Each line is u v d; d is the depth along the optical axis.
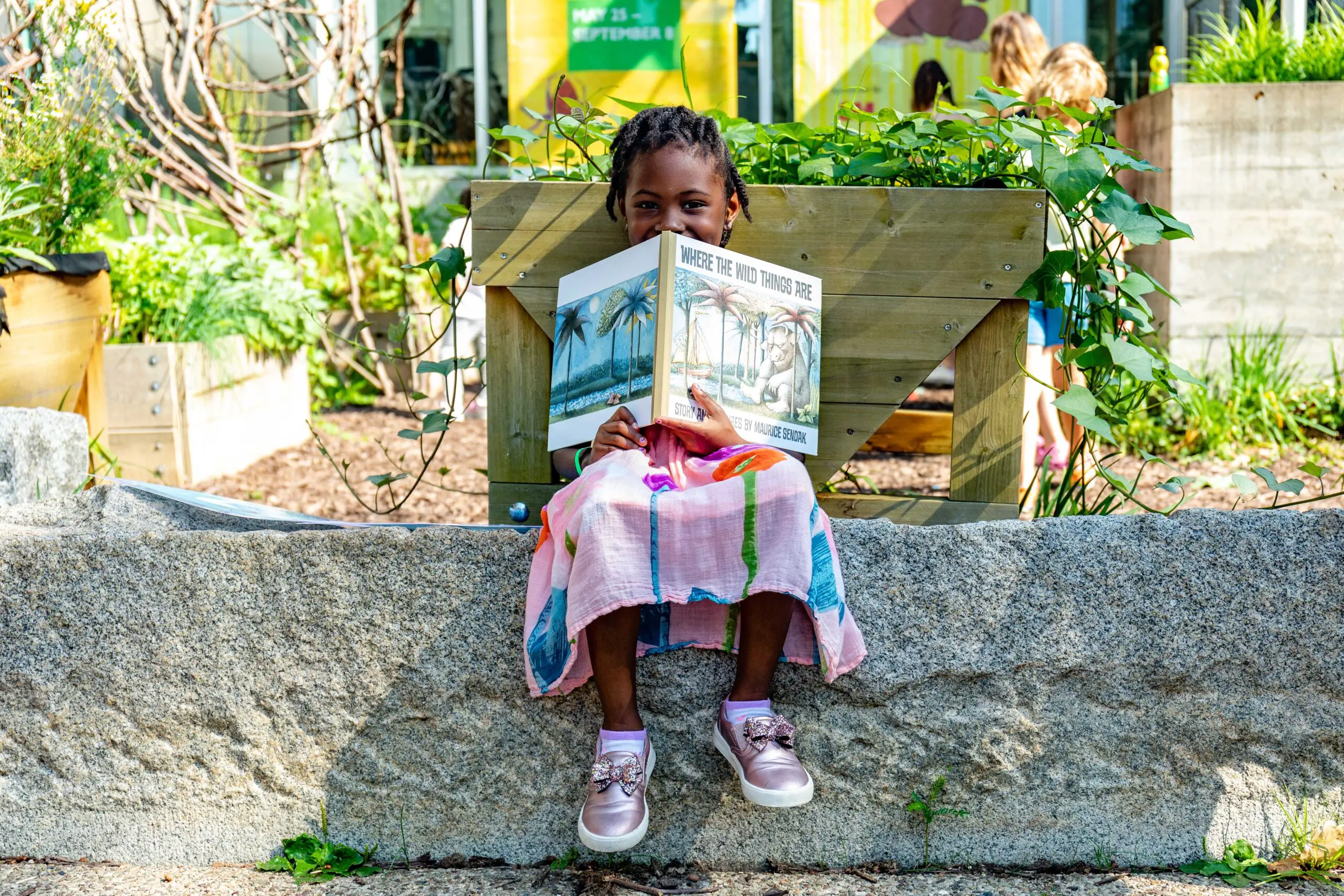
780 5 7.77
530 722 2.32
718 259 2.37
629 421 2.33
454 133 8.31
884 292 2.54
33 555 2.34
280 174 8.00
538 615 2.23
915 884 2.26
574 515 2.19
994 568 2.27
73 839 2.39
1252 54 6.27
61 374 3.80
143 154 6.36
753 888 2.26
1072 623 2.26
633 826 2.08
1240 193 5.77
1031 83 4.96
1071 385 2.47
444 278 2.77
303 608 2.32
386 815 2.37
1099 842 2.32
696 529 2.17
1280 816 2.31
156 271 5.55
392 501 5.03
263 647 2.33
